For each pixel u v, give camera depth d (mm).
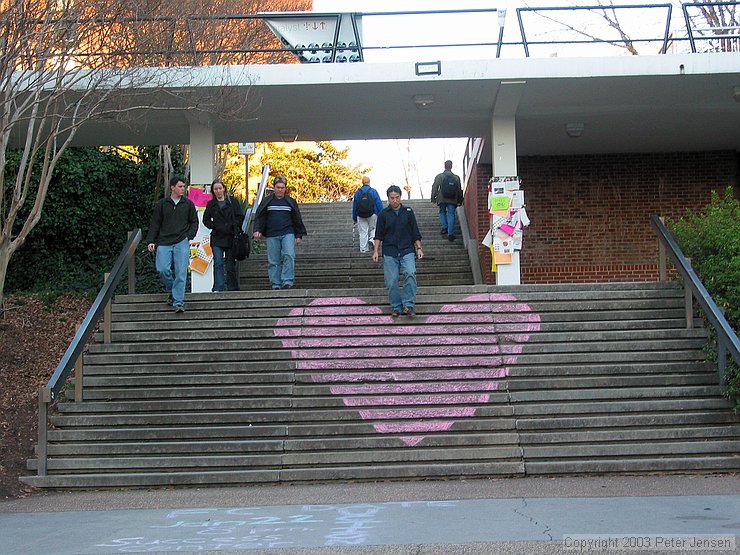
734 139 17094
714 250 11570
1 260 12570
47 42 11969
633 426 9594
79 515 7668
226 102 13539
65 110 12242
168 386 10508
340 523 6852
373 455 9219
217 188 13367
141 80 12758
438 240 18766
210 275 14352
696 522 6477
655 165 18078
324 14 14055
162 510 7773
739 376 9547
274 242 13133
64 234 17500
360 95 14125
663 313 11375
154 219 11945
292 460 9250
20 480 9125
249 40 16469
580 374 10367
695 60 13234
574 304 11586
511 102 14312
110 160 18516
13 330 13508
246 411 10055
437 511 7246
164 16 13555
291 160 34750
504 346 10805
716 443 9195
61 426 9930
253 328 11453
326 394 10227
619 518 6695
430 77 13320
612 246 17906
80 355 10414
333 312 11664
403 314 11516
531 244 17922
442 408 9891
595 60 13273
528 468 8977
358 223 17625
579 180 18078
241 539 6371
